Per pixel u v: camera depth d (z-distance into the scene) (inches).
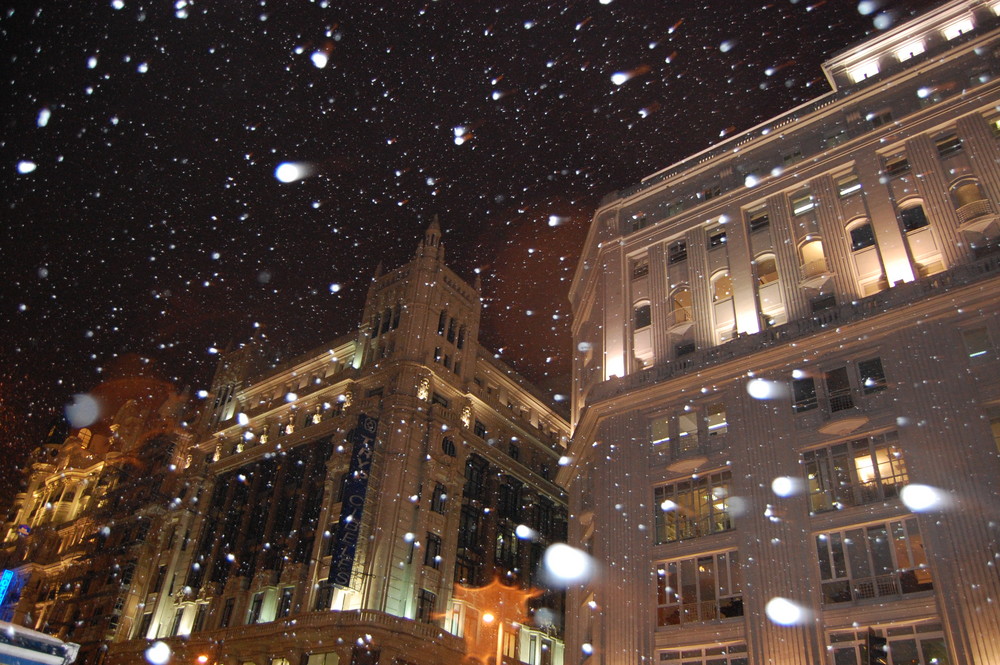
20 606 2396.7
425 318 2047.2
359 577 1572.3
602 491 1066.1
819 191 1128.2
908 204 1031.6
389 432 1785.2
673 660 869.8
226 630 1720.0
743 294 1112.2
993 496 746.2
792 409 946.1
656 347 1162.6
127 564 2177.7
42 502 2876.5
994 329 845.8
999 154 976.9
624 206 1411.2
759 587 843.4
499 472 2042.3
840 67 1328.7
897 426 852.0
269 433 2194.9
